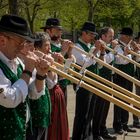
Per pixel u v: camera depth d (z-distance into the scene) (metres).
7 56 3.50
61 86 5.68
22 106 3.52
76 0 20.30
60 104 5.04
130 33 7.87
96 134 7.07
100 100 6.98
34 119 4.40
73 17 22.72
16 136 3.46
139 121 8.47
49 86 4.96
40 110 4.41
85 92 6.27
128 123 8.80
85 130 6.44
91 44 6.68
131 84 8.02
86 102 6.31
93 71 6.34
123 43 7.88
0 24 3.48
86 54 5.69
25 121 3.56
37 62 3.77
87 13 21.98
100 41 6.50
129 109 4.00
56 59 4.92
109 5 21.95
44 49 4.79
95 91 4.14
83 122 6.39
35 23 21.31
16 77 3.53
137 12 27.03
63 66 4.47
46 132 4.77
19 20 3.50
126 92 4.91
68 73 4.58
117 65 7.86
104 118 7.34
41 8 18.88
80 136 6.41
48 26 5.89
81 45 6.43
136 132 8.05
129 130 8.05
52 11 20.22
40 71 3.86
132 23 27.78
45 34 4.95
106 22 25.91
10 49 3.48
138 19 27.73
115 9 23.19
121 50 7.79
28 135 4.15
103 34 7.32
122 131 7.89
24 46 3.58
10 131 3.42
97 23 25.23
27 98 3.68
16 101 3.39
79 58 6.06
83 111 6.34
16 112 3.47
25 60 3.53
